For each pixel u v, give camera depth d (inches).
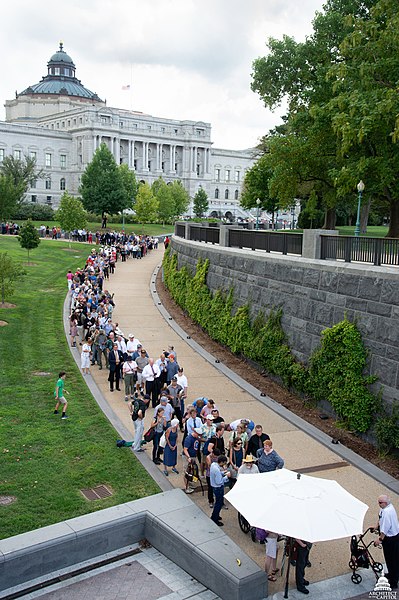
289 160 1300.4
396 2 888.3
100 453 567.2
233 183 6353.3
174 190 4384.8
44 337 1013.8
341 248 706.8
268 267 852.0
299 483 358.9
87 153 5078.7
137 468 540.4
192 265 1245.1
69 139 5300.2
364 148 1069.1
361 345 636.7
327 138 1216.8
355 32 939.3
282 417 690.2
